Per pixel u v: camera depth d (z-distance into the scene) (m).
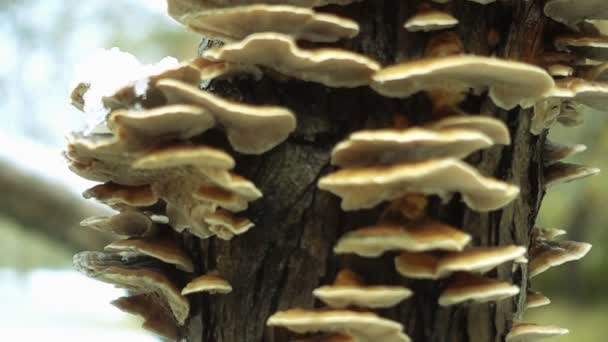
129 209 0.65
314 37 0.62
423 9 0.62
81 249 1.31
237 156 0.63
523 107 0.63
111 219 0.66
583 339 1.60
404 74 0.60
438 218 0.62
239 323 0.64
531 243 0.68
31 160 1.24
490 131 0.61
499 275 0.64
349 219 0.63
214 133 0.63
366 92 0.63
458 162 0.58
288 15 0.61
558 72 0.64
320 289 0.61
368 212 0.62
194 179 0.62
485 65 0.60
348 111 0.63
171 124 0.60
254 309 0.64
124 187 0.64
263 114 0.60
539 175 0.67
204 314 0.65
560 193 1.71
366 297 0.60
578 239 1.70
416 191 0.61
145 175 0.63
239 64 0.63
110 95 0.62
